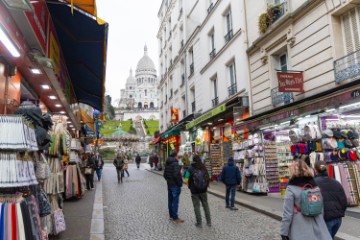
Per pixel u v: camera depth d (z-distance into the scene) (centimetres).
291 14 1078
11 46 493
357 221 655
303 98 969
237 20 1506
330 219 385
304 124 965
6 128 336
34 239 351
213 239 588
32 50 586
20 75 667
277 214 751
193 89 2300
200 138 1894
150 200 1077
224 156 1576
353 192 789
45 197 464
